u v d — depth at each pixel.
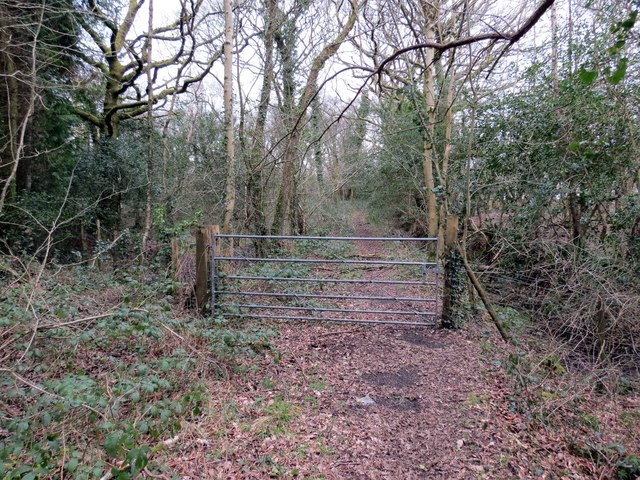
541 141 6.52
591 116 5.91
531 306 6.04
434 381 3.69
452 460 2.55
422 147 11.03
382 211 16.69
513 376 3.69
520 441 2.79
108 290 5.78
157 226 8.10
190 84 12.48
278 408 3.10
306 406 3.18
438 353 4.35
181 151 11.38
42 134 9.57
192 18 9.29
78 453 2.04
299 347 4.41
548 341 4.84
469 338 4.82
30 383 2.35
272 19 8.87
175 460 2.41
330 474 2.39
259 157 9.30
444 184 6.47
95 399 2.34
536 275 6.46
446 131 8.18
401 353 4.34
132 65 11.98
